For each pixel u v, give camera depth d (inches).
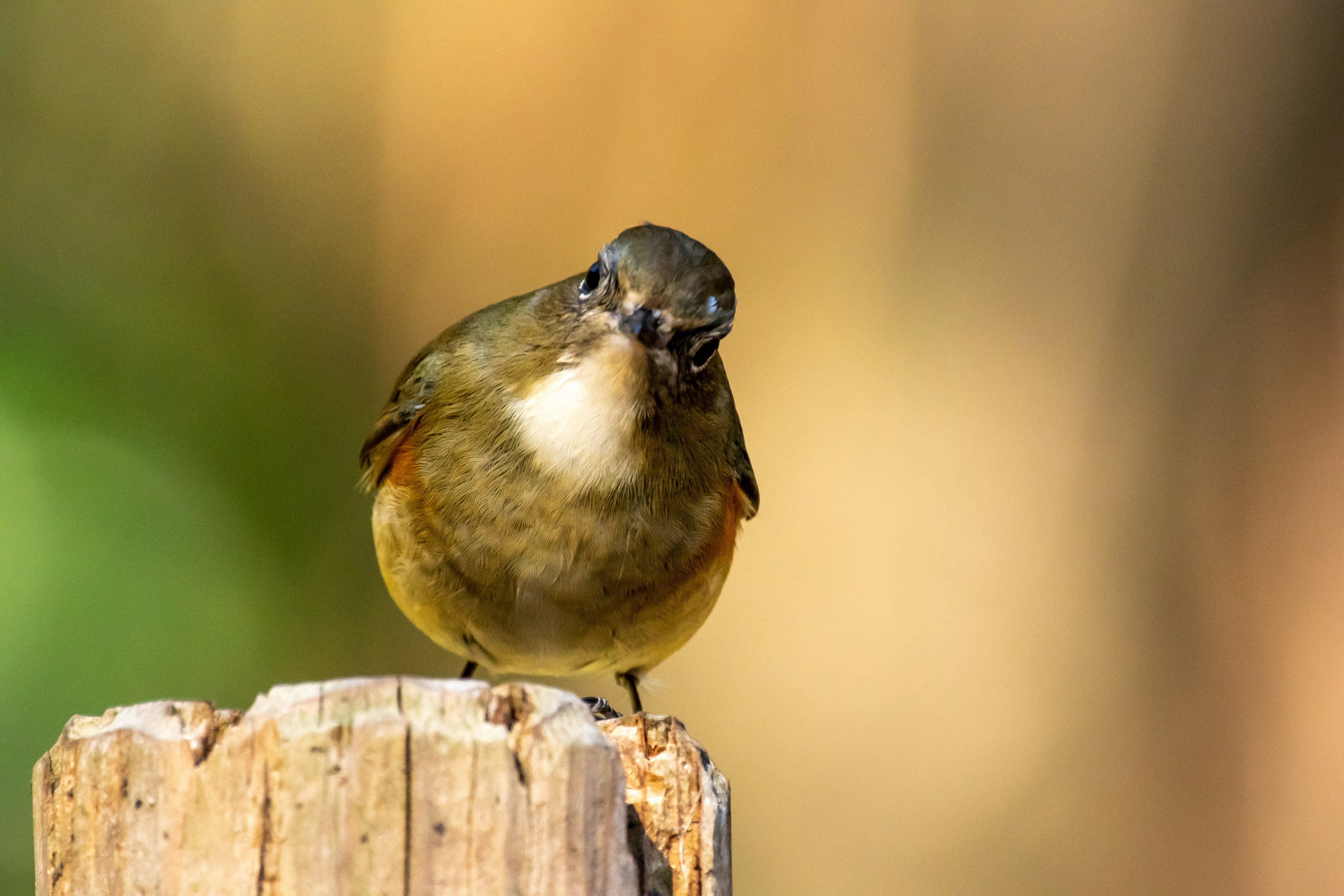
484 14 536.1
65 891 140.3
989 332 493.4
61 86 590.6
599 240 520.4
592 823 134.0
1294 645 478.6
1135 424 490.6
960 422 488.4
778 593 481.4
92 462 538.6
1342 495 480.1
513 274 541.0
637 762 161.5
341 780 131.1
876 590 480.7
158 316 576.7
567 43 522.0
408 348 573.3
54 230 579.2
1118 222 494.6
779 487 486.6
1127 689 481.4
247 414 575.8
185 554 538.6
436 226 555.5
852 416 488.7
